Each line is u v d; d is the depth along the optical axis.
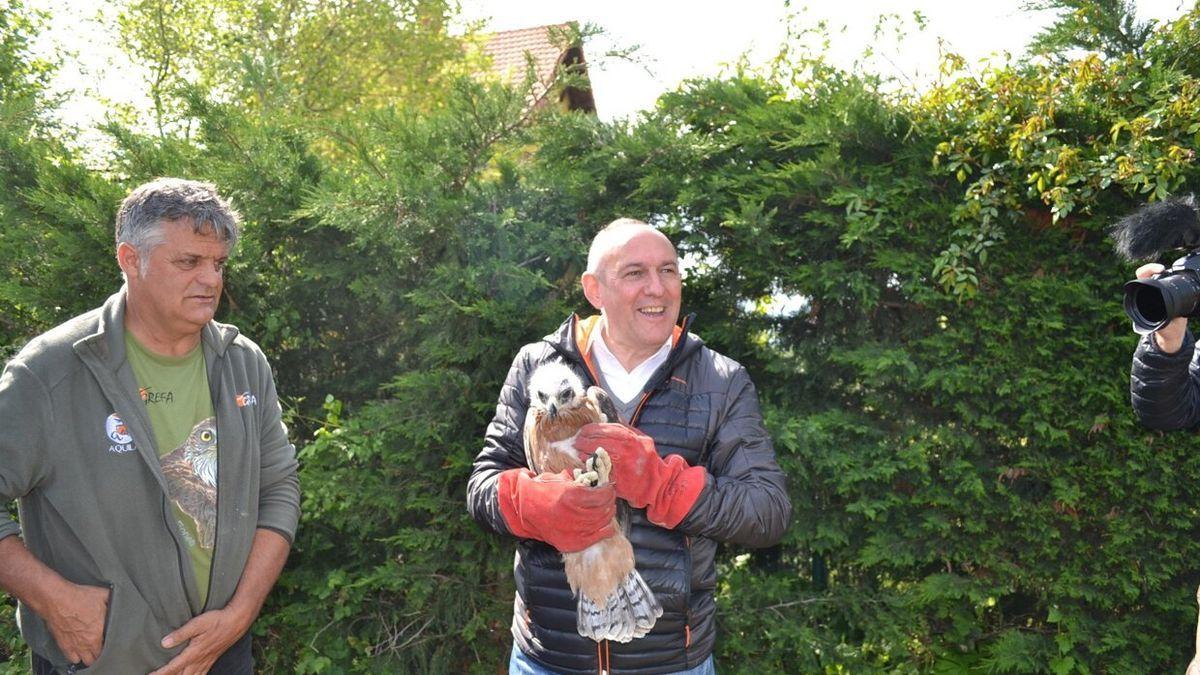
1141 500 3.49
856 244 3.75
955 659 3.73
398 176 3.55
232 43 12.74
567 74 3.95
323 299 3.98
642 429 2.50
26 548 2.28
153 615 2.35
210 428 2.46
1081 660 3.54
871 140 3.69
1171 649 3.49
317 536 3.60
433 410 3.58
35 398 2.24
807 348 3.88
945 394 3.65
